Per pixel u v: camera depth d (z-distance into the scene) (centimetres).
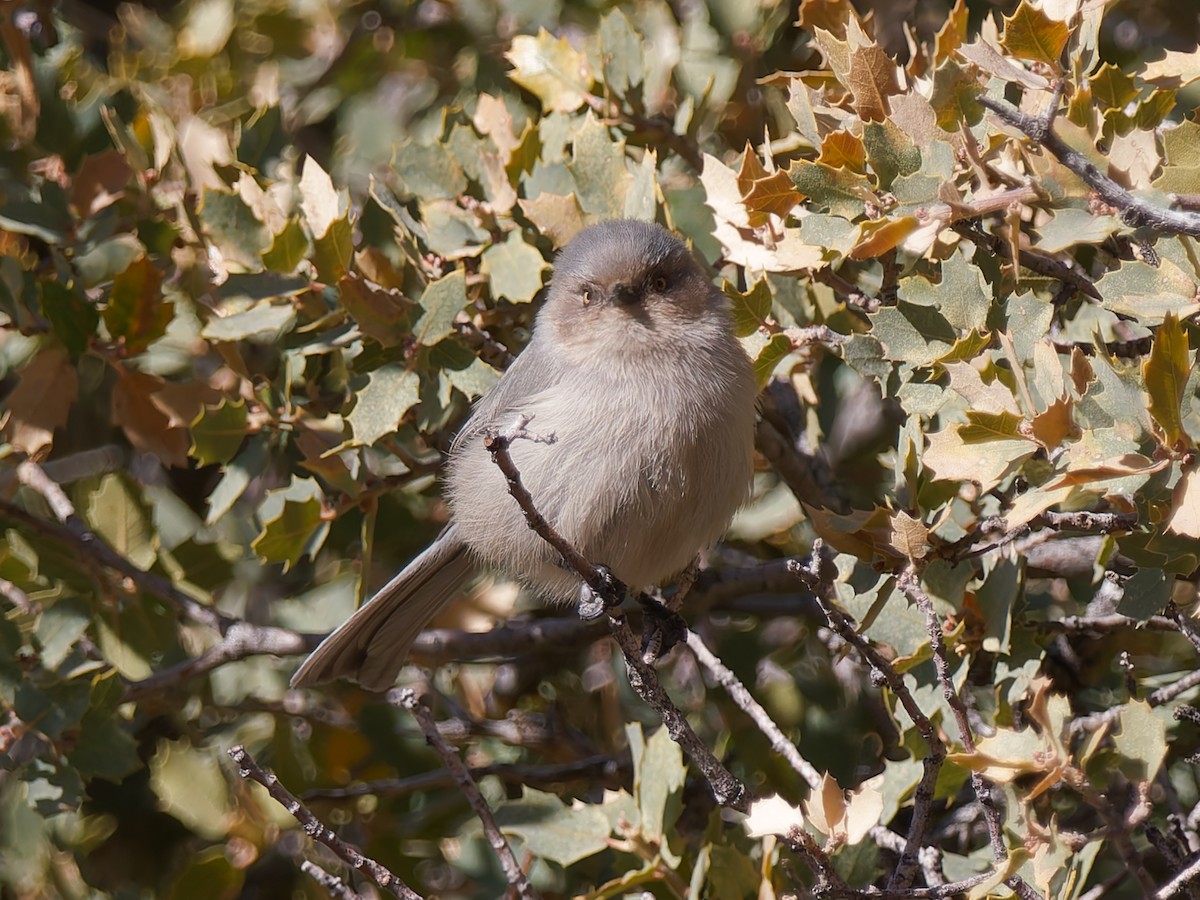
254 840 1027
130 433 1028
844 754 1013
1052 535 821
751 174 843
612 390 844
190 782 1035
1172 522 602
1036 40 704
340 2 1328
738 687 782
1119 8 1191
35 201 1062
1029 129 635
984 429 657
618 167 964
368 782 1113
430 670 1139
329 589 1153
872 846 792
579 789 1096
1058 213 719
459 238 984
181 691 1110
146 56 1286
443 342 934
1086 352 816
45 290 1002
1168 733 870
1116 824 650
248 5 1322
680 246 892
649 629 917
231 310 947
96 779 1150
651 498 842
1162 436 614
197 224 1022
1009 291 790
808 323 951
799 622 1127
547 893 979
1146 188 704
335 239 902
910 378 766
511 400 902
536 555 891
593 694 1177
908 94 753
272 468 1191
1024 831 677
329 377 1100
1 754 894
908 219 711
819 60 1130
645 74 1061
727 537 1113
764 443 990
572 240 923
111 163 1052
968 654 786
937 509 775
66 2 1408
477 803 791
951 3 1166
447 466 957
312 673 956
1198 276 682
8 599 1039
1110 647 955
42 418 1020
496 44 1255
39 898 1029
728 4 1129
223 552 1088
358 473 959
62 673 950
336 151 1299
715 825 838
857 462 1103
